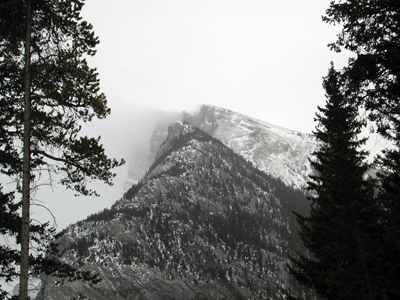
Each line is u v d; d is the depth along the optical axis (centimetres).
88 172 1631
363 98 1449
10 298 1684
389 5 1282
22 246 1425
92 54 1744
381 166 1986
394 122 1428
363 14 1331
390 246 1739
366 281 1814
